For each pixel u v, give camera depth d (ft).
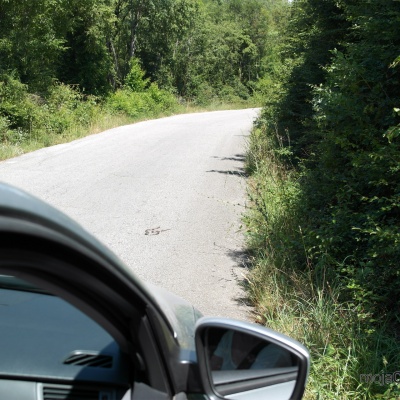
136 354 5.09
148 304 4.89
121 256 21.63
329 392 11.79
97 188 33.71
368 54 20.70
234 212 28.84
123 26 138.00
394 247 14.47
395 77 20.20
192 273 20.02
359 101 19.83
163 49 154.51
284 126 40.37
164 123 92.99
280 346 5.47
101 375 5.32
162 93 131.34
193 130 78.07
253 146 44.21
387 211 17.01
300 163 32.17
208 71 201.26
